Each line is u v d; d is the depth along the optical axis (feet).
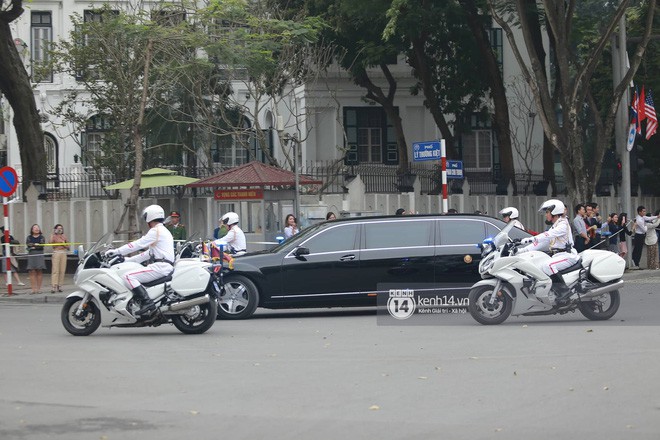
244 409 39.88
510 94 203.72
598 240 119.14
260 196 111.96
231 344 61.16
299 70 153.89
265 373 48.88
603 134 126.82
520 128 204.44
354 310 86.89
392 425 36.50
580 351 54.70
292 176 113.91
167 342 62.64
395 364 51.16
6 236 109.60
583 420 36.94
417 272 78.54
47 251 130.21
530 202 155.74
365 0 148.05
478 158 202.80
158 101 149.59
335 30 155.22
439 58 167.32
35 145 140.46
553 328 66.33
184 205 135.13
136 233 117.39
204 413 39.17
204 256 76.18
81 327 68.18
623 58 128.98
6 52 137.08
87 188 146.92
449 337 62.49
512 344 58.23
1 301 103.81
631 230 133.28
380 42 159.94
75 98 187.62
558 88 150.10
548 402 40.40
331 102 189.78
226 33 139.54
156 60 148.87
